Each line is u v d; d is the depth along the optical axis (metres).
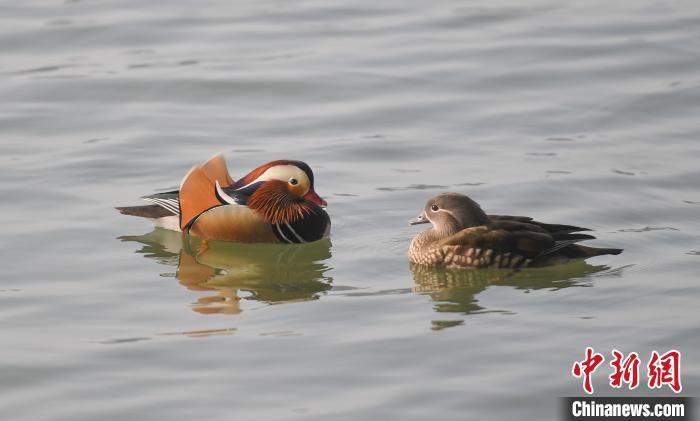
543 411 11.84
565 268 15.70
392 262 16.06
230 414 11.84
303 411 11.86
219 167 17.59
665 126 20.89
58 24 26.41
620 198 17.84
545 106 21.91
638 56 24.11
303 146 20.31
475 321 13.92
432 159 19.70
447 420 11.66
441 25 26.38
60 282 15.37
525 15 26.95
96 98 22.52
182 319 14.20
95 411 11.95
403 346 13.26
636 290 14.71
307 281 15.53
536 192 18.12
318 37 25.72
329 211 17.80
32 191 18.39
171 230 17.45
